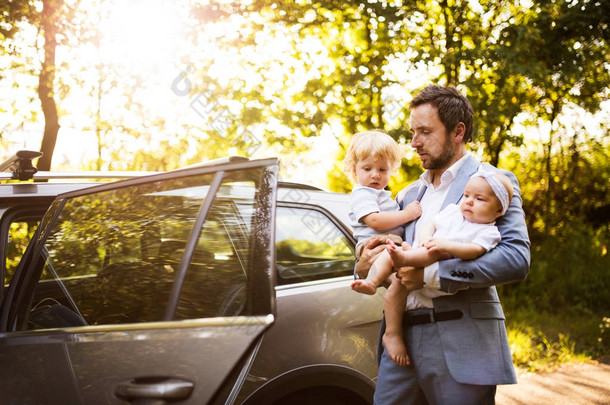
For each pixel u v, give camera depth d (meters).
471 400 1.88
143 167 9.72
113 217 1.92
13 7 7.46
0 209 2.49
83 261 2.00
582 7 8.45
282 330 2.34
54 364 1.74
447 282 1.82
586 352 6.66
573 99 10.15
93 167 9.45
